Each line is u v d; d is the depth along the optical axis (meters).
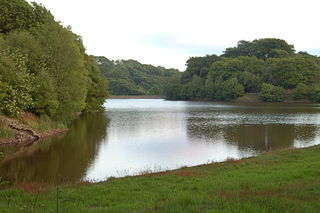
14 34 42.38
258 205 9.91
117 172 23.09
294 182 14.33
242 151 31.23
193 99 159.62
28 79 36.53
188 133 42.91
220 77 146.00
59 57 43.50
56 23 45.69
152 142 36.09
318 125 50.03
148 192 13.90
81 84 49.91
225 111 81.56
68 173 22.72
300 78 125.50
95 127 48.50
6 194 13.64
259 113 73.75
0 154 23.27
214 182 15.36
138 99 182.12
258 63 146.88
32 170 23.41
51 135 38.62
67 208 11.06
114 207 11.20
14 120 35.78
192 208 10.00
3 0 51.59
